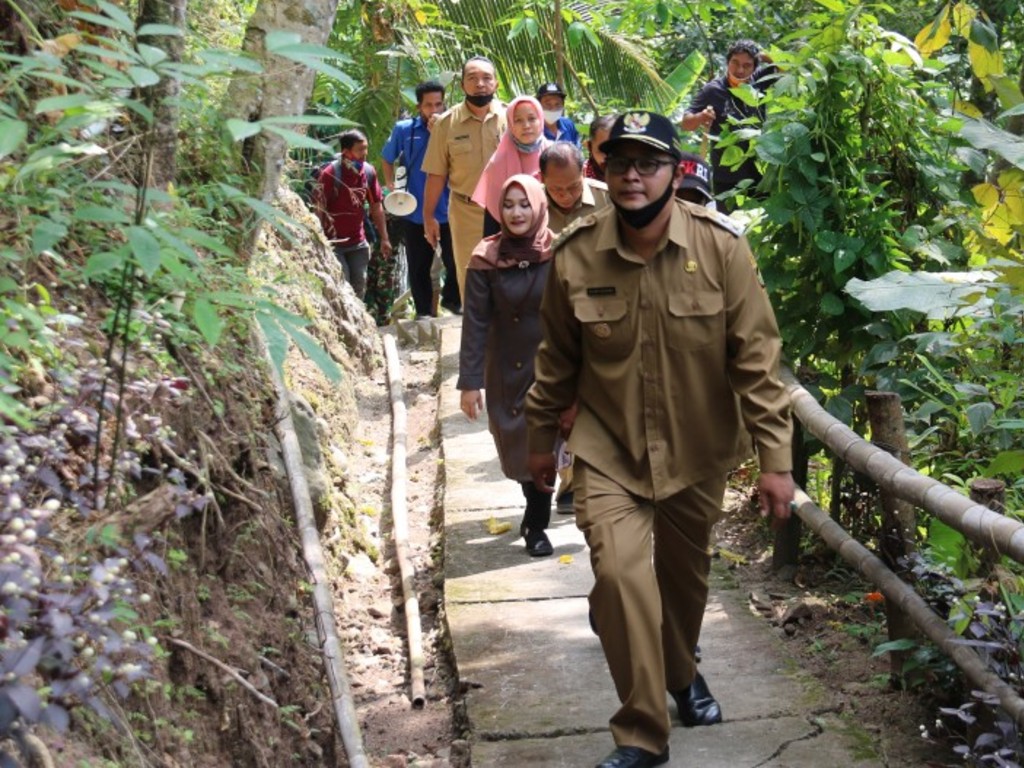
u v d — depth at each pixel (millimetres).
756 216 6535
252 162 5566
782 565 6129
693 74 12375
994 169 6934
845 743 4508
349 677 5496
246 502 4371
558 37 11016
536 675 5176
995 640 4086
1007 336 5309
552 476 4508
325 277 9750
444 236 11023
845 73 6223
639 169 4020
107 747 3045
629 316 4148
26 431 3148
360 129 11586
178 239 2814
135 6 5086
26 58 2818
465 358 6133
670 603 4504
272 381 5562
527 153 7828
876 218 6121
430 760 4801
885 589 4738
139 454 3754
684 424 4207
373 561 6816
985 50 5930
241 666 4047
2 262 3486
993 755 3750
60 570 2828
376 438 8812
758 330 4168
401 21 11172
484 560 6426
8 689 2342
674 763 4395
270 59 5504
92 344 3730
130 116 4531
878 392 5078
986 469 5031
